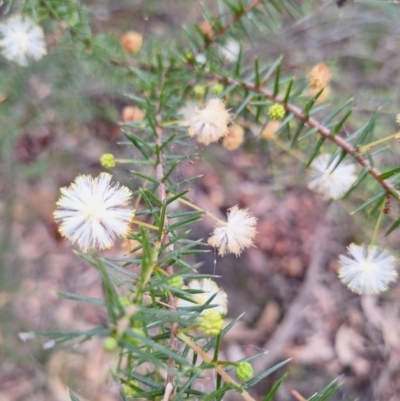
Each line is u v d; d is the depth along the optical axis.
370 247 0.08
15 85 0.15
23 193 0.18
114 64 0.13
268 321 0.20
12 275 0.18
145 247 0.05
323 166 0.10
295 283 0.20
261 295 0.20
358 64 0.19
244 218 0.08
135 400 0.07
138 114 0.13
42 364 0.17
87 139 0.17
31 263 0.18
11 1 0.11
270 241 0.20
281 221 0.20
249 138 0.16
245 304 0.20
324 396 0.06
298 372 0.19
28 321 0.17
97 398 0.17
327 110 0.16
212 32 0.11
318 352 0.19
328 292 0.20
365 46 0.19
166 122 0.10
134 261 0.06
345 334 0.20
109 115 0.17
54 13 0.11
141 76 0.12
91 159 0.18
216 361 0.05
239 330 0.19
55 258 0.18
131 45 0.12
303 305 0.20
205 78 0.11
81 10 0.12
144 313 0.05
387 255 0.08
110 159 0.09
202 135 0.08
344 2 0.13
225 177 0.19
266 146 0.17
